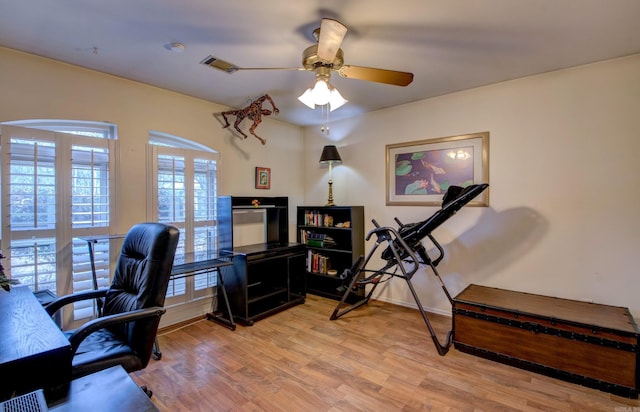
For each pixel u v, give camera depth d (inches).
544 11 69.5
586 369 80.2
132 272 73.3
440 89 121.2
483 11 69.4
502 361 91.8
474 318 97.0
